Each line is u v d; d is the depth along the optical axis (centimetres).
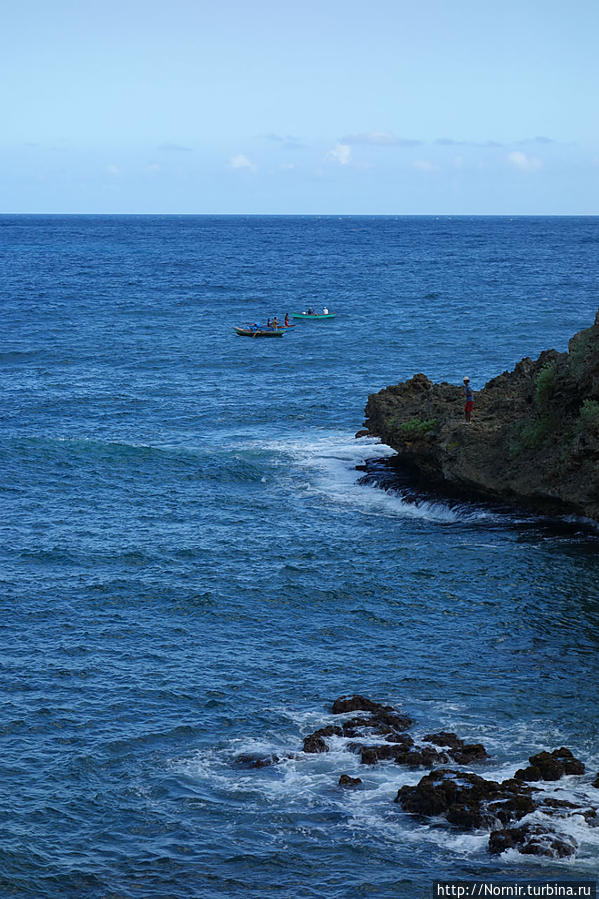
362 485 5369
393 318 12094
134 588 3972
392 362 9081
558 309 12838
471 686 3153
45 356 9431
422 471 5191
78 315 12469
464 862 2328
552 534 4450
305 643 3503
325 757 2767
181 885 2289
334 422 6862
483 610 3722
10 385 8081
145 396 7706
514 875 2269
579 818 2431
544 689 3120
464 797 2506
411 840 2416
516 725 2908
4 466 5631
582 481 4406
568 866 2294
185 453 5975
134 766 2752
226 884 2288
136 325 11600
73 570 4162
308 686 3184
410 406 5481
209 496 5206
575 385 4603
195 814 2542
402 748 2767
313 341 10338
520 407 5019
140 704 3077
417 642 3484
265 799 2592
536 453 4675
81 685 3195
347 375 8519
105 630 3603
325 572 4116
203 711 3036
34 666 3319
